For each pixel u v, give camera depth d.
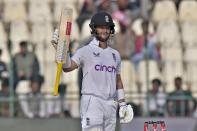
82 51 23.08
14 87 40.28
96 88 23.03
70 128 39.31
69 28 21.80
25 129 39.31
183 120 39.03
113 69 23.28
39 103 40.19
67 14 21.75
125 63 41.16
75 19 44.69
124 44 41.66
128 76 41.06
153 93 40.31
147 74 40.84
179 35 44.38
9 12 46.69
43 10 46.47
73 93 40.19
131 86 40.91
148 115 39.94
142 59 41.31
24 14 46.50
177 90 40.38
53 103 40.22
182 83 41.97
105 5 45.16
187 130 39.12
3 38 43.94
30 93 40.22
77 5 46.72
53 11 46.50
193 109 40.22
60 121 39.34
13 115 40.00
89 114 23.00
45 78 40.81
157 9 45.69
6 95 40.12
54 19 45.72
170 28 44.47
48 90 40.75
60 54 21.91
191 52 43.19
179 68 42.38
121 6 45.09
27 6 46.88
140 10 45.22
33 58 40.81
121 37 41.72
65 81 40.50
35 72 40.66
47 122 39.41
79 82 36.88
